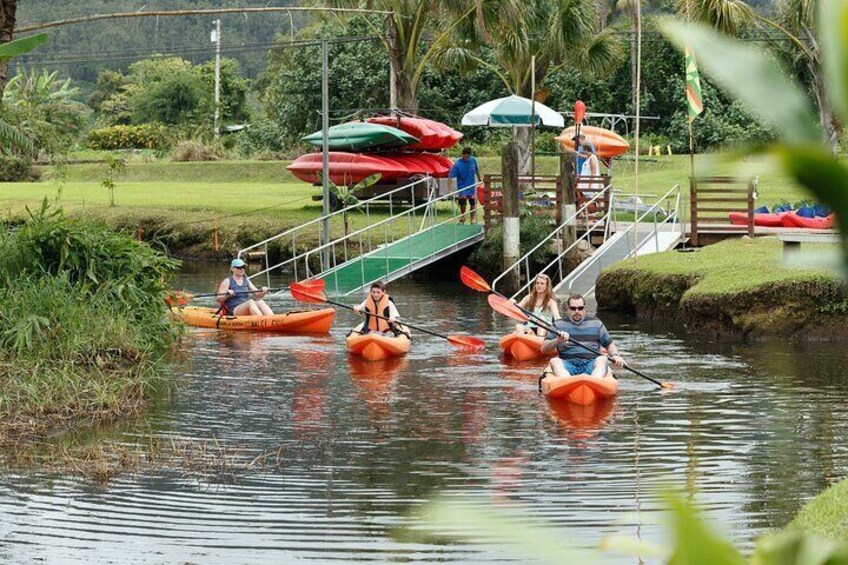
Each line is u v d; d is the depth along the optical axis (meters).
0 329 21.16
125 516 13.36
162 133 91.94
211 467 15.65
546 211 40.75
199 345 27.14
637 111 33.38
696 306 28.39
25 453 16.41
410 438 17.42
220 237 47.62
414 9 52.28
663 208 44.28
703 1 39.94
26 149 26.53
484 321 31.47
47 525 12.98
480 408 19.62
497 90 74.56
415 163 49.88
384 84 76.56
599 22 75.56
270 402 20.27
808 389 20.86
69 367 20.44
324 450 16.64
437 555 11.75
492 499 13.75
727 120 71.69
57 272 24.34
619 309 32.56
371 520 13.07
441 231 41.19
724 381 21.81
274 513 13.45
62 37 124.06
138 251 25.39
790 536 2.17
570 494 14.02
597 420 18.53
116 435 17.58
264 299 36.34
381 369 23.77
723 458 15.84
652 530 12.34
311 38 80.81
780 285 27.27
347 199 40.06
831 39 1.60
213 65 106.62
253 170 74.12
